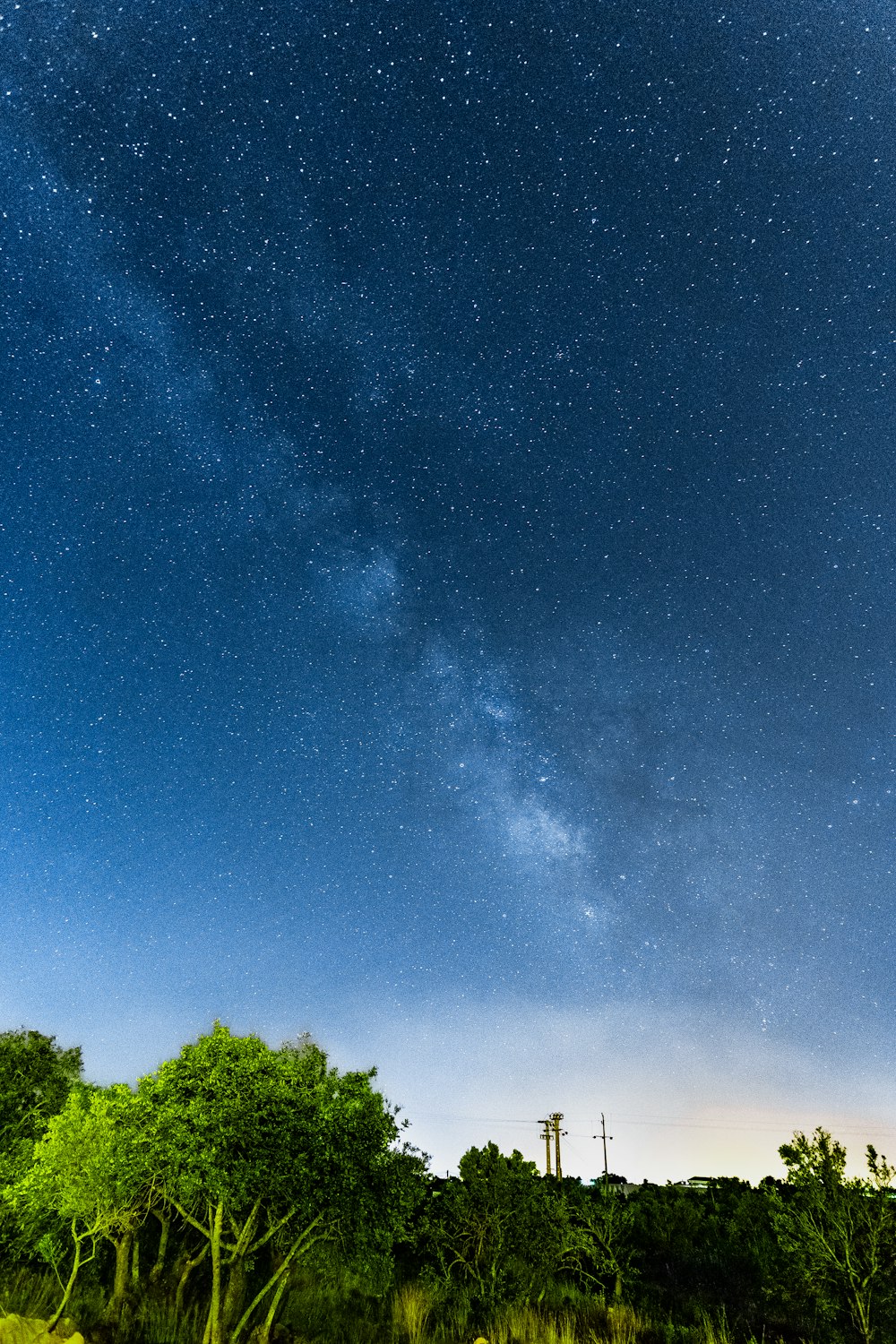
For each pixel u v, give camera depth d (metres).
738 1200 21.89
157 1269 11.09
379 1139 8.80
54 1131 9.44
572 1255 16.19
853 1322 10.29
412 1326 11.50
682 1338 12.43
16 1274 10.34
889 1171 10.80
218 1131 7.90
